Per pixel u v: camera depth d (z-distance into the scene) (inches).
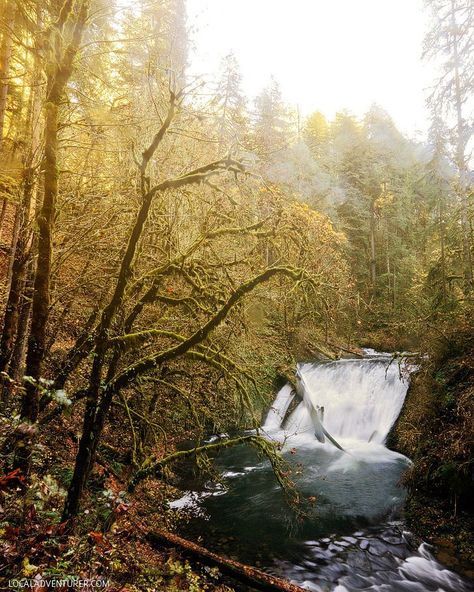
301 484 371.6
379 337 812.6
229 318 229.5
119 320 204.1
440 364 392.8
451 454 309.9
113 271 244.2
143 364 188.5
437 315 466.9
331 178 1014.4
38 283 161.3
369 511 319.0
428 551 262.8
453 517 288.2
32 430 141.9
